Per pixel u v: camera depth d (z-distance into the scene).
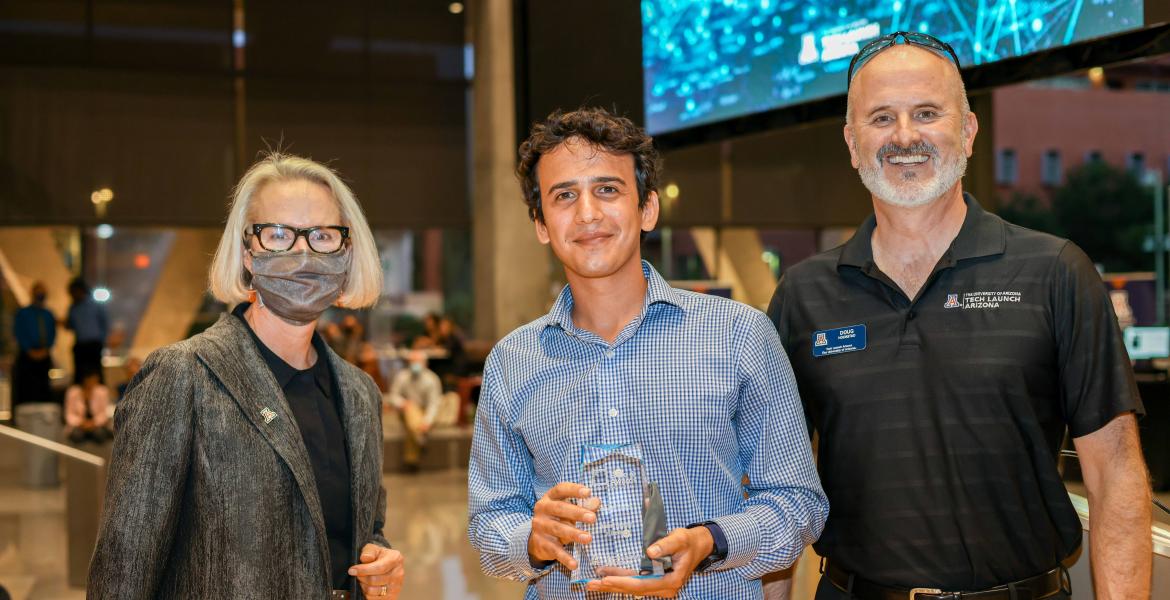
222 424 1.67
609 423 1.72
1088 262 1.80
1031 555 1.80
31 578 4.51
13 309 14.19
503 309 13.05
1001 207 32.78
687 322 1.76
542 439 1.77
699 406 1.71
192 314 16.95
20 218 11.45
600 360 1.75
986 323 1.80
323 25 12.64
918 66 1.82
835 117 3.80
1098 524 1.76
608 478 1.56
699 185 13.66
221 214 12.23
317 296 1.79
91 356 10.47
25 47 11.44
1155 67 32.50
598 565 1.55
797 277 2.02
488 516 1.81
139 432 1.64
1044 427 1.81
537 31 4.97
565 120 1.72
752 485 1.76
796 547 1.68
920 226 1.85
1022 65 3.19
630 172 1.73
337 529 1.83
